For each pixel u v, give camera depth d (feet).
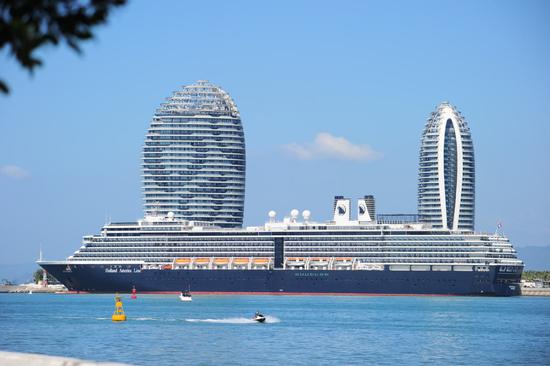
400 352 609.42
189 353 582.76
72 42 117.91
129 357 556.92
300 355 579.07
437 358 573.33
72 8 117.80
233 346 634.84
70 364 210.79
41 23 116.88
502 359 571.69
